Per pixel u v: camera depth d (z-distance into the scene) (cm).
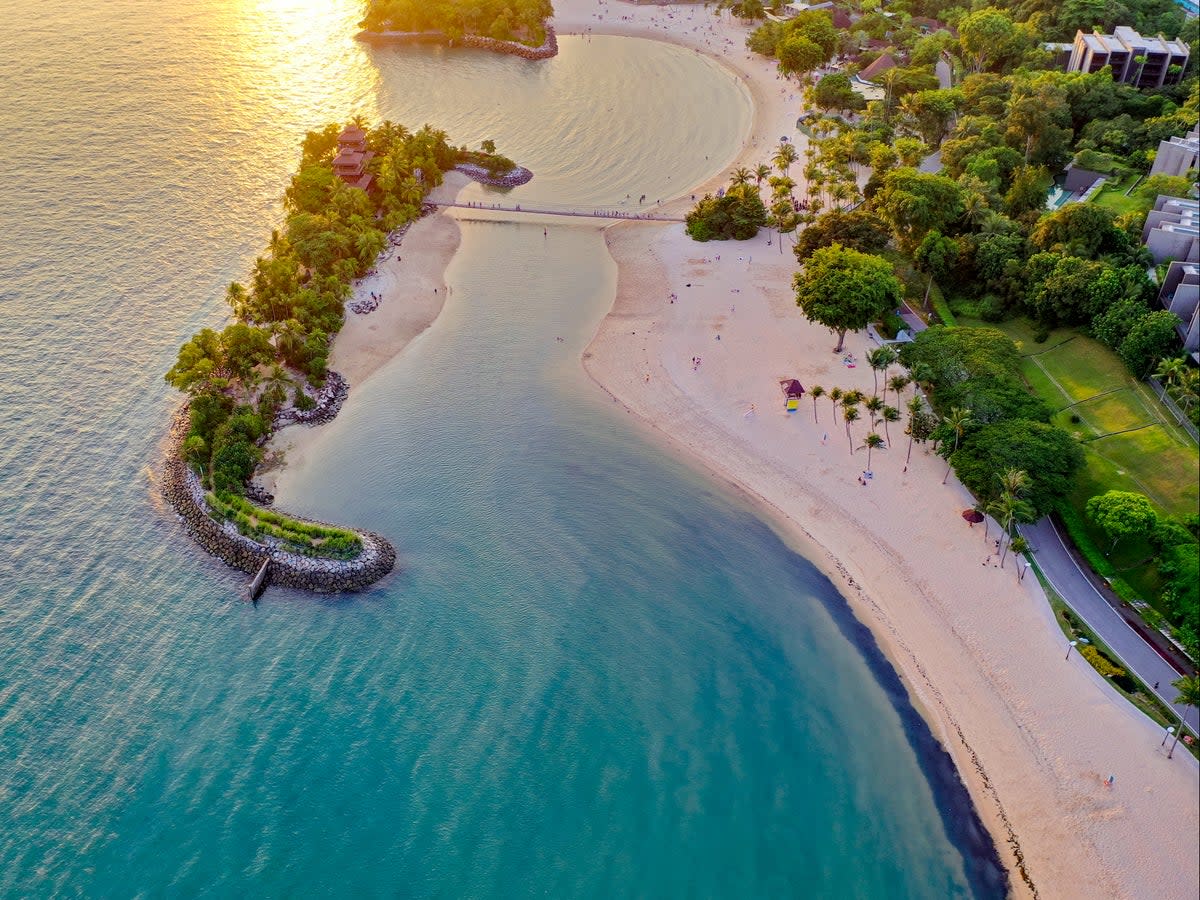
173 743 9244
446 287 16888
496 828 8656
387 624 10575
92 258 17088
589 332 15650
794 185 19038
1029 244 15650
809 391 14012
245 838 8475
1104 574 10781
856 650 10438
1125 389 13275
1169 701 9456
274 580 11000
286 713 9594
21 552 11212
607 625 10656
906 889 8262
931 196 16238
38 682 9731
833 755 9381
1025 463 11238
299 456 12950
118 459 12712
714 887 8275
